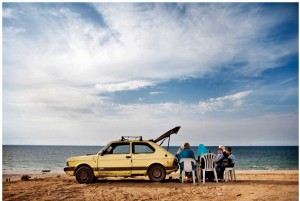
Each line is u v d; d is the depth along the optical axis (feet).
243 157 220.84
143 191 29.48
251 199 24.40
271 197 24.79
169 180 38.52
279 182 35.12
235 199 24.93
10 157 212.23
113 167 35.01
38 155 247.70
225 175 35.45
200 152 36.42
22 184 36.22
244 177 45.55
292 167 121.19
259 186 30.55
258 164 142.31
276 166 127.85
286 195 25.52
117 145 36.06
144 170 34.94
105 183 35.53
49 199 26.05
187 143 36.50
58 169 109.19
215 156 34.96
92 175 35.19
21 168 115.85
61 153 292.81
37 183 37.24
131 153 35.45
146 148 35.78
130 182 36.58
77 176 35.27
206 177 37.14
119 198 26.37
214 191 28.48
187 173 36.81
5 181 42.50
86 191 29.81
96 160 35.27
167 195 27.43
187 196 26.78
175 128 40.98
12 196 27.61
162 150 35.63
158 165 35.14
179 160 35.27
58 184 35.58
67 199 26.08
